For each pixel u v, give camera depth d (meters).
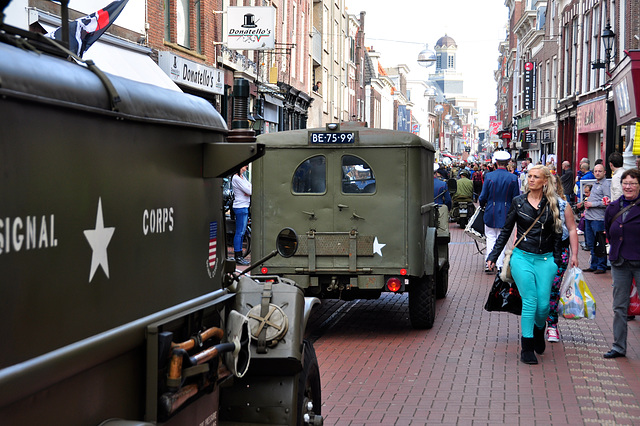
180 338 3.23
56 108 2.36
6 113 2.14
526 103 47.19
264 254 9.20
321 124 44.00
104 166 2.63
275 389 4.12
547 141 41.41
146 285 2.95
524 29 53.97
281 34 32.38
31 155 2.24
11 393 2.13
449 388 6.74
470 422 5.79
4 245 2.13
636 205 7.64
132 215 2.83
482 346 8.44
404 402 6.33
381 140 8.92
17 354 2.19
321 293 9.32
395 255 8.95
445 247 11.45
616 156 13.33
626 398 6.42
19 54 2.28
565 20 35.53
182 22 19.86
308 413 4.53
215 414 3.69
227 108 23.50
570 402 6.30
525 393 6.57
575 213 25.34
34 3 12.05
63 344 2.40
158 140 3.04
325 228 9.07
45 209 2.31
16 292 2.18
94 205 2.57
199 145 3.44
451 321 9.93
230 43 20.83
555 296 8.24
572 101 32.91
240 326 3.67
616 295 7.83
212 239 3.64
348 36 56.31
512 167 14.74
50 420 2.37
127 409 2.85
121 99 2.71
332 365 7.62
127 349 2.78
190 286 3.37
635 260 7.63
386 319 10.20
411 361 7.76
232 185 15.12
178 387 2.96
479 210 14.69
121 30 15.57
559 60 37.03
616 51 25.59
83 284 2.51
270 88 28.98
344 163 9.04
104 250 2.64
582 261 15.91
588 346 8.41
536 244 7.56
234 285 4.18
